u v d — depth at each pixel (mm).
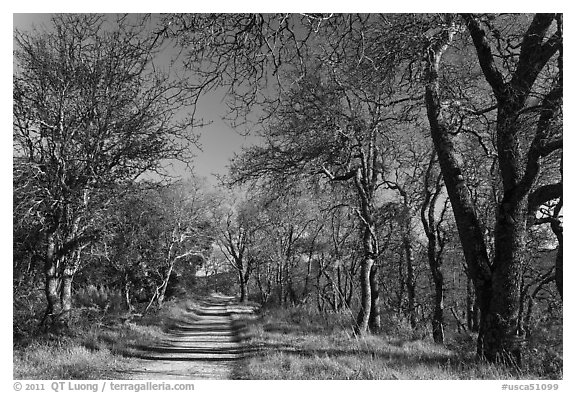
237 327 23141
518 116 10469
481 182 17469
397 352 12664
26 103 13539
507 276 10062
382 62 9039
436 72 10516
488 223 18703
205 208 30359
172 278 33344
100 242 15031
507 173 10492
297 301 33438
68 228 14164
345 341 15422
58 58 13992
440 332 19516
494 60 11219
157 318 22703
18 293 14289
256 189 16547
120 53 13836
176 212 26844
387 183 22000
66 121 14156
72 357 10805
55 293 14117
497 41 10961
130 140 14688
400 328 19656
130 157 14969
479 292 10562
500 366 9344
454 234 22922
